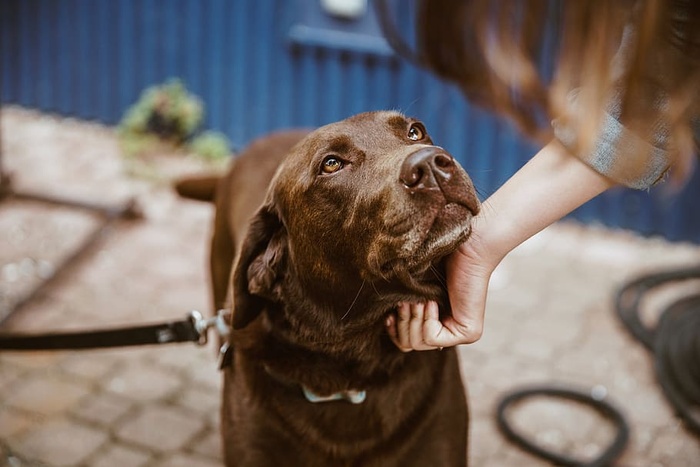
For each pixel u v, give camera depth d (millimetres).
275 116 6984
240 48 6910
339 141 2424
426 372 2719
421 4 1627
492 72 1570
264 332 2766
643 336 4852
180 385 4488
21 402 4332
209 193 4172
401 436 2736
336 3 6348
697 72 1616
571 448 4129
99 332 3100
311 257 2533
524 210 2215
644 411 4355
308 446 2762
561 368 4684
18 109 7883
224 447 2934
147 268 5590
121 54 7375
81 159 7055
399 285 2369
